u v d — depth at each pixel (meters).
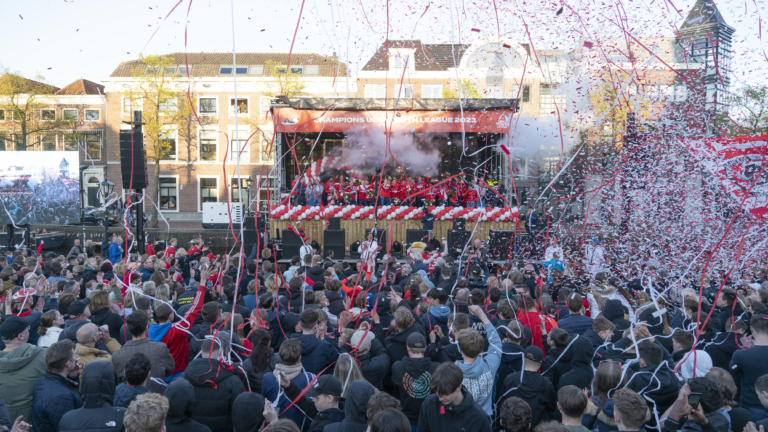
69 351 3.28
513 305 4.93
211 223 25.17
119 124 31.55
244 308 5.08
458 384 2.76
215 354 3.39
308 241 14.16
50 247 20.83
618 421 2.71
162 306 4.13
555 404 3.65
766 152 7.19
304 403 3.31
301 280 5.67
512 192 15.80
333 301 5.53
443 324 4.88
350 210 15.07
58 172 22.80
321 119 15.32
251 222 15.00
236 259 7.48
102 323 4.72
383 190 16.52
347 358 3.45
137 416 2.36
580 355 3.75
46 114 29.91
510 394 3.55
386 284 6.58
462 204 16.72
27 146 29.28
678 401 2.92
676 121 9.36
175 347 4.10
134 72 30.16
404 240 15.12
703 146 7.66
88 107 31.72
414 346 3.64
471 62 20.34
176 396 3.01
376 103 15.43
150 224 30.50
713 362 4.54
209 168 33.59
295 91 30.25
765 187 7.14
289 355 3.33
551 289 8.20
